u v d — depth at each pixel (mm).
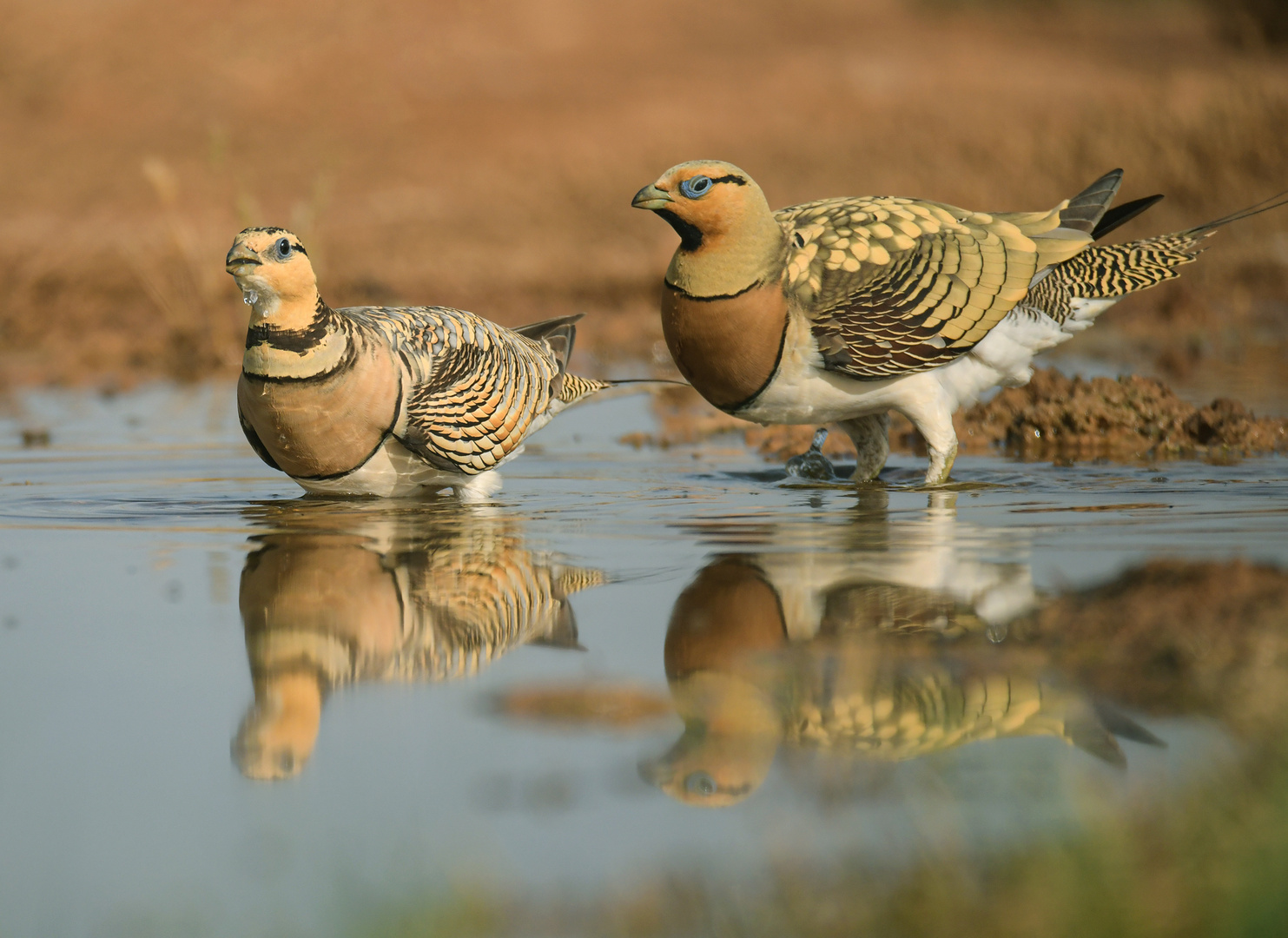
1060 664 6715
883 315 11008
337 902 4871
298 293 10422
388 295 24797
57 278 25812
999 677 6582
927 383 11391
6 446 13883
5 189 31812
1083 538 9164
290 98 37750
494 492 11469
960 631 7238
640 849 5137
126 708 6461
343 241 28375
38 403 17344
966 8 53469
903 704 6332
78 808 5551
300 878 5027
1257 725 5789
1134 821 5062
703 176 10617
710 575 8398
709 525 9914
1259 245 26844
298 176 32594
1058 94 36719
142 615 7785
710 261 10828
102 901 4926
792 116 36469
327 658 7090
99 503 11000
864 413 11641
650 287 25562
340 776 5766
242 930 4719
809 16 50688
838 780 5633
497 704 6504
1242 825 4918
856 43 46750
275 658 7062
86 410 16688
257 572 8656
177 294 24172
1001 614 7473
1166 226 28234
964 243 11344
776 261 10953
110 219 29312
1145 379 14203
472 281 25875
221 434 14648
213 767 5875
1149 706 6191
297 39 40531
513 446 11727
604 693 6535
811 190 30375
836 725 6129
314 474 11016
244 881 5008
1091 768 5555
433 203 30781
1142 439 13680
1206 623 7219
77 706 6492
